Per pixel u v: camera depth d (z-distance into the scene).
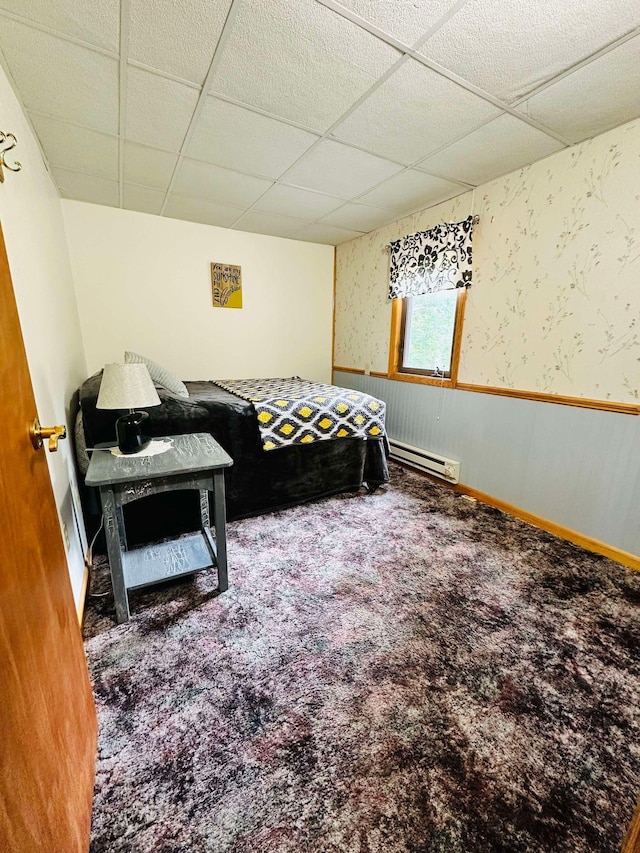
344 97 1.65
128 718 1.10
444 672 1.28
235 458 2.28
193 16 1.22
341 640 1.41
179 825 0.86
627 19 1.21
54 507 0.91
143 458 1.60
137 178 2.54
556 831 0.86
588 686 1.24
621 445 1.93
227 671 1.27
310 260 4.16
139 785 0.93
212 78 1.53
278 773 0.97
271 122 1.86
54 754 0.67
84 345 3.23
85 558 1.79
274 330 4.10
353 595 1.67
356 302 3.99
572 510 2.18
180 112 1.78
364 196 2.78
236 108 1.75
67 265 2.79
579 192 1.99
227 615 1.54
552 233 2.13
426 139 1.98
